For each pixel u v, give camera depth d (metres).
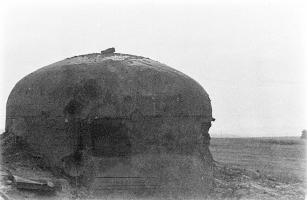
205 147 15.21
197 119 14.73
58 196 13.38
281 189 17.02
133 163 13.86
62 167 14.18
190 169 14.33
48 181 13.55
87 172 13.84
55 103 14.38
